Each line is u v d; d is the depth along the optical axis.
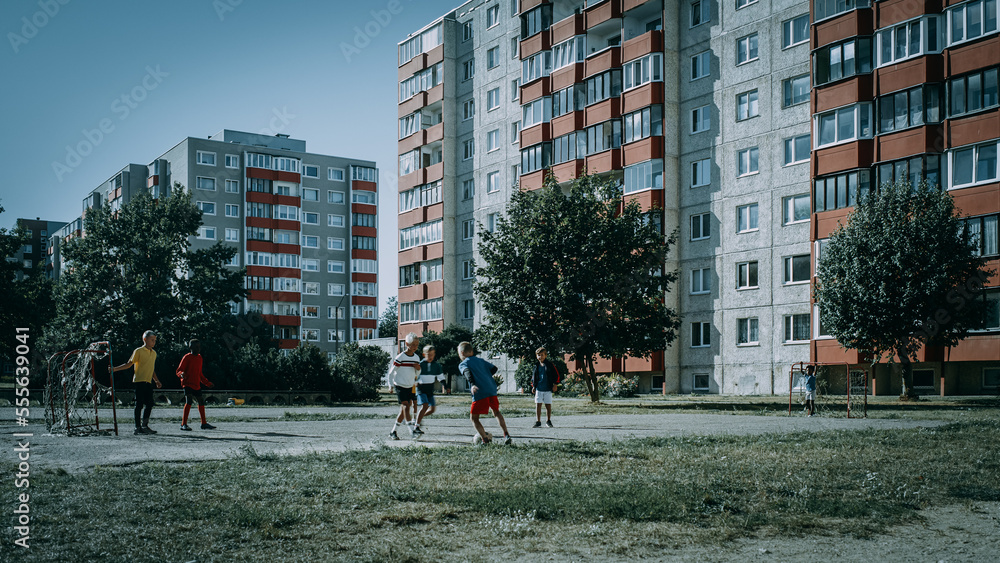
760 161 40.94
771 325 39.94
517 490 8.66
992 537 7.43
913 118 34.28
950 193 33.22
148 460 10.71
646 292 30.50
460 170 61.44
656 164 44.22
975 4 32.66
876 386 37.06
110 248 53.03
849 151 36.31
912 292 27.23
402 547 6.50
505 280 29.62
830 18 37.12
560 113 50.22
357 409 27.53
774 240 40.09
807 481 9.77
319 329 93.81
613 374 45.25
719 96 42.97
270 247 90.06
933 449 12.97
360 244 96.94
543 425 18.91
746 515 8.00
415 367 14.97
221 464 10.33
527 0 53.00
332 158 96.81
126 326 48.94
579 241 29.30
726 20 42.78
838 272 29.36
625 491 8.73
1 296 51.16
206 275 53.41
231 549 6.29
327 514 7.52
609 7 47.31
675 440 13.92
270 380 36.00
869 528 7.68
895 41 35.03
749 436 14.73
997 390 33.50
